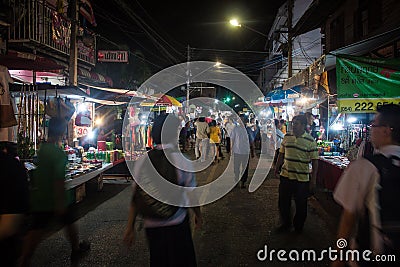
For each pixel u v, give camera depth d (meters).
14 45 11.64
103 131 14.11
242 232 6.37
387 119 2.39
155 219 3.45
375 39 9.02
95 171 8.95
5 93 6.76
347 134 10.88
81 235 6.17
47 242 5.83
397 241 2.20
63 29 13.52
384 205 2.24
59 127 4.79
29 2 11.38
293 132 6.33
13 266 3.59
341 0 15.07
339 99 6.88
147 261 5.04
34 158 7.43
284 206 6.41
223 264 4.93
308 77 9.73
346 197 2.41
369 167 2.34
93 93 12.39
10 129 7.60
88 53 15.61
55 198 4.67
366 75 6.78
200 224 3.91
